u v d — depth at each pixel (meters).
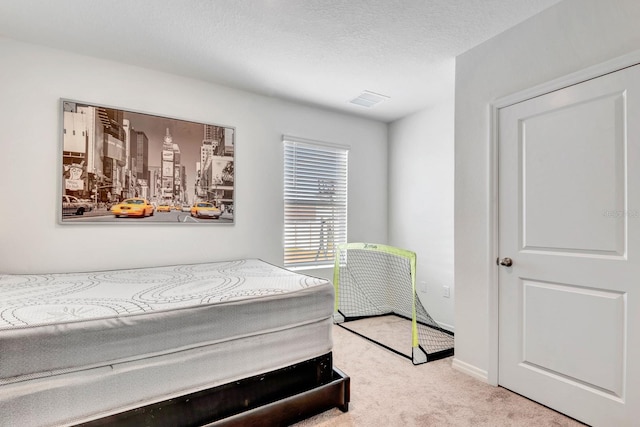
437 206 3.50
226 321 1.64
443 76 2.86
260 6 1.93
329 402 1.85
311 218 3.58
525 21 2.05
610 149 1.66
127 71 2.63
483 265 2.27
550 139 1.91
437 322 3.49
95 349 1.34
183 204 2.86
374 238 4.02
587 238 1.75
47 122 2.35
